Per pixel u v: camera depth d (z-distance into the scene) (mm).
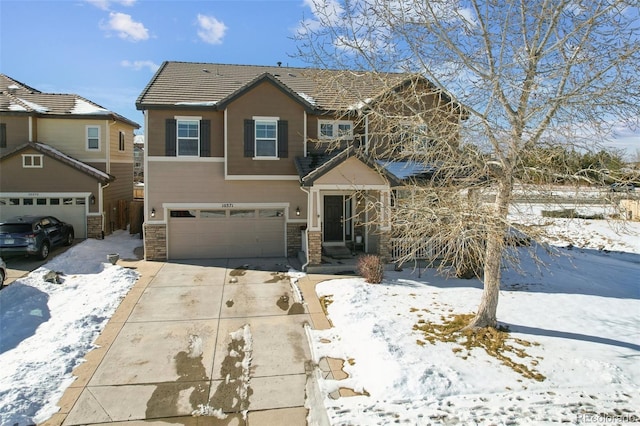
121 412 6730
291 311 11008
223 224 17125
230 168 16422
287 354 8680
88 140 22031
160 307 11227
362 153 13984
